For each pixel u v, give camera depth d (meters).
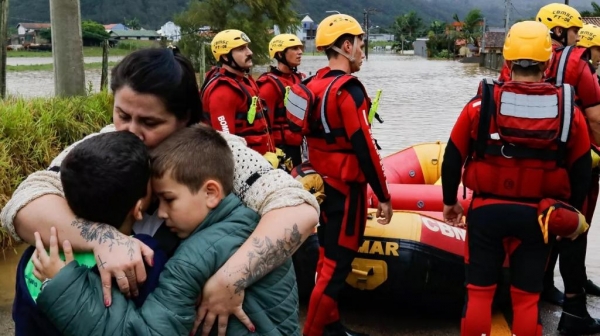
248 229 1.68
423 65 51.50
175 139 1.68
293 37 6.64
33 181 1.73
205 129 1.74
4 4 8.55
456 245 3.74
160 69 1.67
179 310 1.54
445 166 3.12
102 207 1.55
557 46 3.93
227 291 1.59
